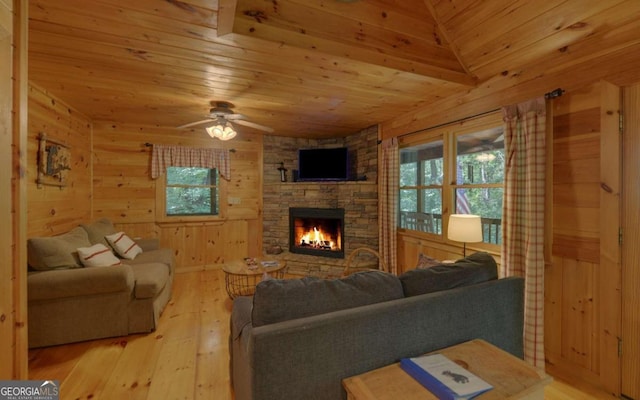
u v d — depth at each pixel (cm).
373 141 448
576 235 210
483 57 254
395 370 133
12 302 118
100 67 242
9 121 115
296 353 121
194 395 190
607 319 195
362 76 256
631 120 184
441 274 168
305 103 337
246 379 134
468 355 142
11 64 117
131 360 230
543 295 221
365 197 448
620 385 190
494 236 281
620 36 185
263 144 529
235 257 513
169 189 477
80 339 256
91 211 423
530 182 224
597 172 198
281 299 132
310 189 500
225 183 504
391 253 393
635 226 184
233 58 223
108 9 171
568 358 216
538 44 222
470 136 303
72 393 191
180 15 176
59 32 192
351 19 221
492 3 217
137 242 399
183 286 409
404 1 240
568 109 213
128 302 268
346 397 131
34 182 283
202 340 262
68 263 269
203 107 357
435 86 282
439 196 344
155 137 461
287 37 200
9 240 116
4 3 112
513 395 113
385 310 139
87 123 410
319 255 477
